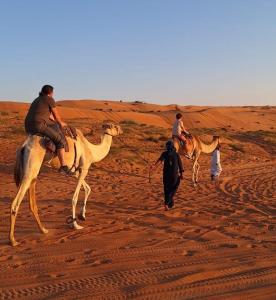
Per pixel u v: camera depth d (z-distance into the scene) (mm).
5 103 87875
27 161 9523
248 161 30953
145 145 31922
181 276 7273
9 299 6422
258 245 9375
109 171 22141
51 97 9938
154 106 142250
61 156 10039
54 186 17562
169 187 13266
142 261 8203
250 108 157250
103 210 13156
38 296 6523
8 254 8648
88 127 37250
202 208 13734
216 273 7473
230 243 9539
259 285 6910
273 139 46188
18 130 31953
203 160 28625
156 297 6434
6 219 11719
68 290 6738
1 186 17234
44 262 8156
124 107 136250
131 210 13250
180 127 18734
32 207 10172
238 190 17766
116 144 30141
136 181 19797
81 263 8102
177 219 12055
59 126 10039
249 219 12102
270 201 15211
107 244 9383
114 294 6555
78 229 10688
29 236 10000
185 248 9125
